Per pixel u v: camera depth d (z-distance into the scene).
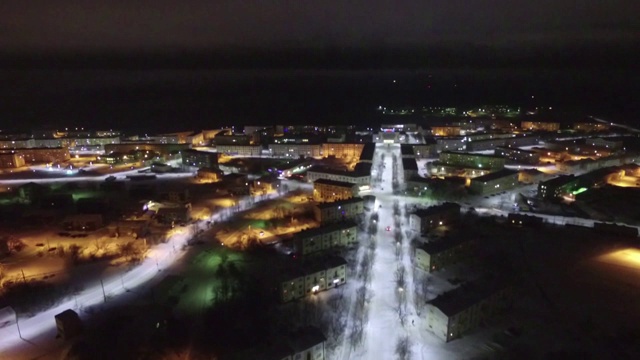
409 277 155.75
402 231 195.38
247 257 172.50
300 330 118.94
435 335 125.06
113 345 119.56
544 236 187.12
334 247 179.12
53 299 144.62
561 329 125.88
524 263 163.25
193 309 138.00
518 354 115.56
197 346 119.81
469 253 169.50
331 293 147.00
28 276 160.38
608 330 124.94
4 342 123.19
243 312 134.75
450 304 124.06
